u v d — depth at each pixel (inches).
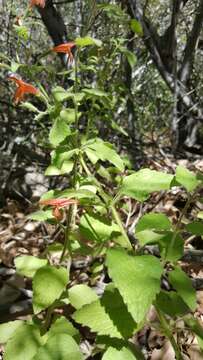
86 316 49.8
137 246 80.7
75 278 83.2
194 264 86.8
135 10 171.3
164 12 246.4
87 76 133.6
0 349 68.9
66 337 52.5
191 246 94.4
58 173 65.2
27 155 168.1
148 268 41.4
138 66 260.5
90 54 99.0
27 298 83.2
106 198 58.2
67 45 62.9
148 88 247.3
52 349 51.2
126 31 169.3
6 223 137.2
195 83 211.3
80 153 59.7
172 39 183.8
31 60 148.6
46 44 217.9
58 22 160.9
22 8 167.0
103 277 84.4
